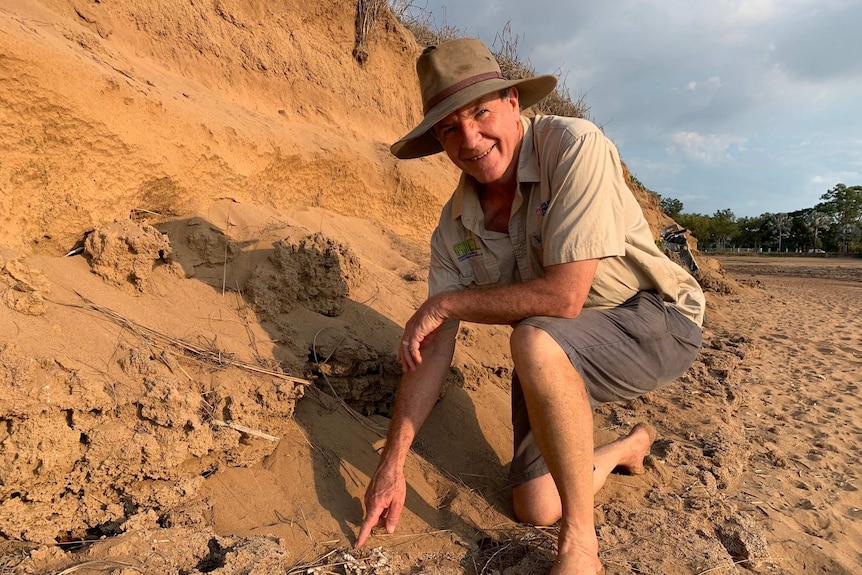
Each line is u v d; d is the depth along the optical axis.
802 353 5.64
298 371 2.16
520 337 1.79
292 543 1.75
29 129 1.99
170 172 2.51
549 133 1.94
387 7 5.14
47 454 1.57
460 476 2.22
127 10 3.28
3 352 1.54
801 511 2.50
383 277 3.20
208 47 3.68
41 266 1.94
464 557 1.83
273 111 4.00
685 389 3.93
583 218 1.79
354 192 3.98
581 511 1.70
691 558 1.93
